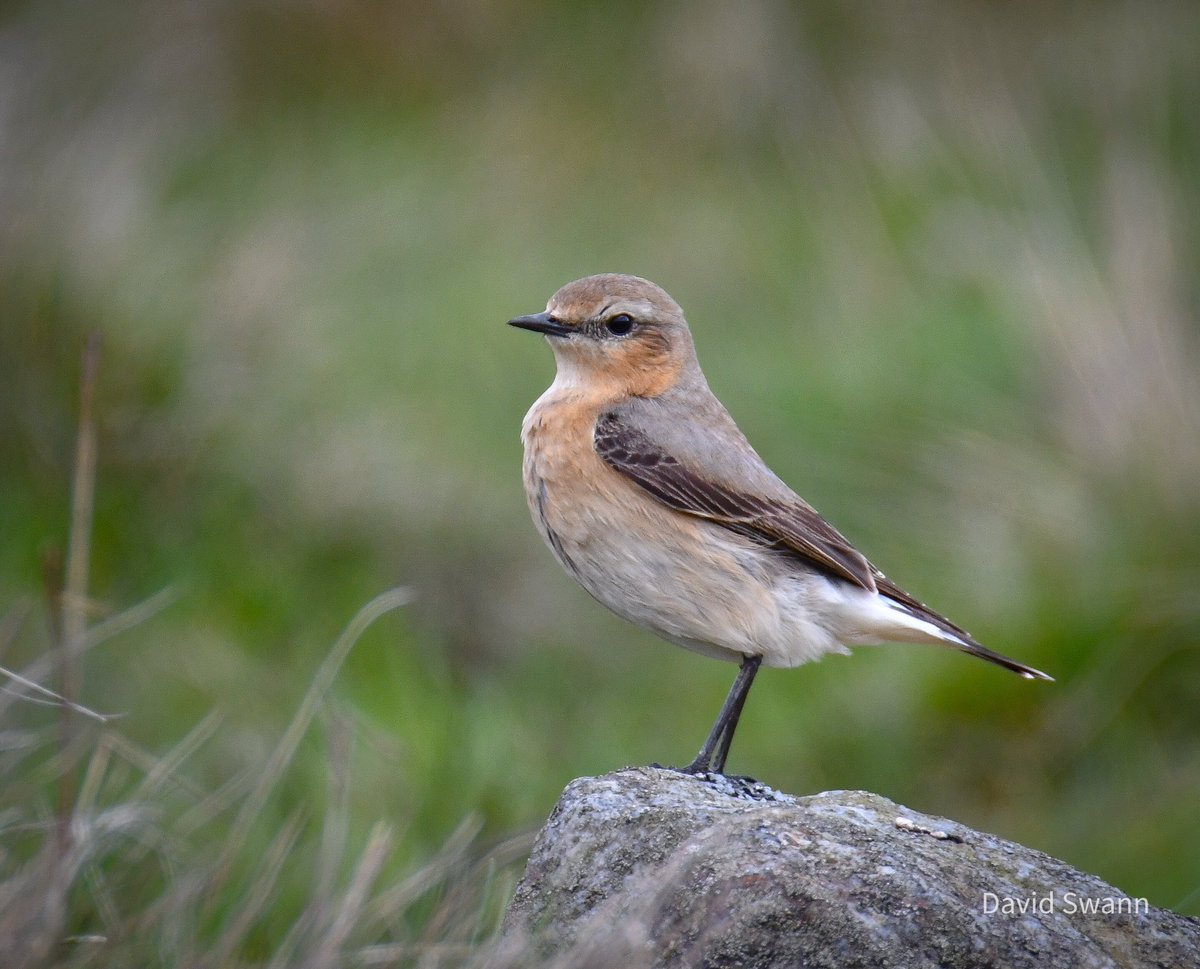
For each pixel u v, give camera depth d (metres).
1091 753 12.11
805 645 9.49
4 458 13.09
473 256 18.36
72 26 18.48
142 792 9.38
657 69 21.30
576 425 9.77
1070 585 12.56
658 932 6.55
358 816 10.66
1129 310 14.08
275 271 14.98
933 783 12.20
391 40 21.62
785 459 14.82
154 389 13.59
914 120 19.08
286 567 13.17
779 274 18.05
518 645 13.50
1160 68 19.55
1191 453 12.88
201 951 7.55
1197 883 10.81
